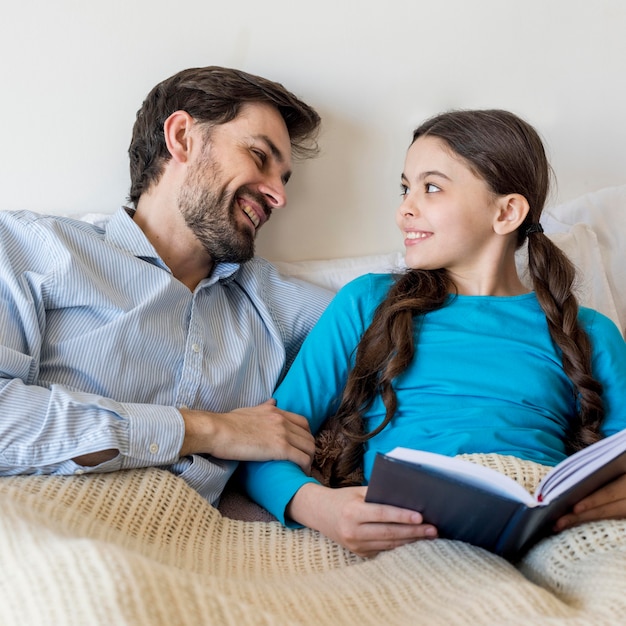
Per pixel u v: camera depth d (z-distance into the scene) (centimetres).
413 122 150
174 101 123
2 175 131
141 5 130
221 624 65
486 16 149
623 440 79
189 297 117
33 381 102
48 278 104
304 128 135
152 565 68
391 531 89
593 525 86
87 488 90
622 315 144
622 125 163
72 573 64
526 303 120
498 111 121
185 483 98
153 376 110
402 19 144
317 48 141
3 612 62
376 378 115
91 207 136
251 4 136
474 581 79
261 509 111
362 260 147
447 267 121
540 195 122
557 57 155
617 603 70
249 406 120
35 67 128
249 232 123
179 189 121
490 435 104
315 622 74
